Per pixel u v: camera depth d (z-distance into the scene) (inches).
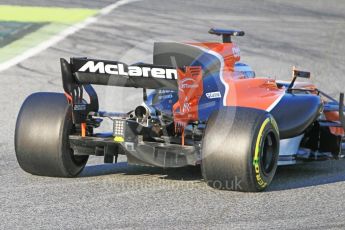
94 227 826.2
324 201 943.7
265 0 3302.2
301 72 1120.2
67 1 2942.9
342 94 1146.7
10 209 895.1
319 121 1145.4
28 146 1016.2
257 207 906.7
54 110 1017.5
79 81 985.5
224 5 3110.2
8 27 2400.3
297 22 2822.3
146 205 912.3
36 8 2746.1
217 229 820.6
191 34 2455.7
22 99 1637.6
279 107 1043.3
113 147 995.9
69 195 957.2
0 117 1478.8
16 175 1060.5
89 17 2630.4
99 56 2098.9
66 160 1018.7
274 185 1024.9
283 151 1061.8
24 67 1940.2
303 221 855.7
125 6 2923.2
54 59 2042.3
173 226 830.5
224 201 930.7
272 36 2534.5
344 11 3134.8
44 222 844.6
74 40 2279.8
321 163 1203.2
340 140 1111.0
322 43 2469.2
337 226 840.3
